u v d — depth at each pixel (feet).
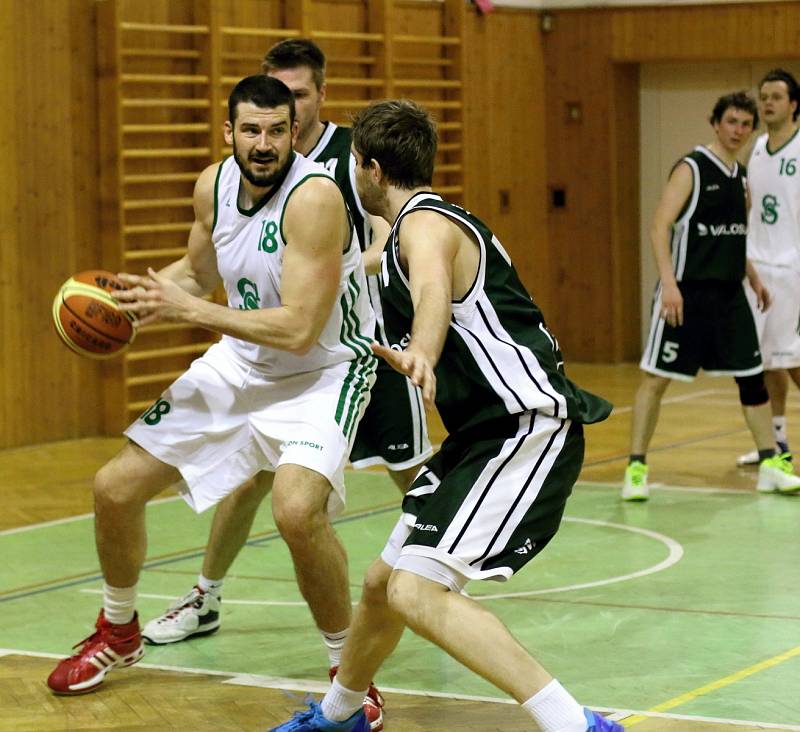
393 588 12.29
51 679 15.87
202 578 18.15
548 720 11.80
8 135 34.47
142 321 15.28
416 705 15.33
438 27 46.06
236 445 15.97
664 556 22.41
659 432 35.14
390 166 13.41
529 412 12.60
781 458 27.55
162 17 37.22
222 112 38.29
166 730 14.70
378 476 29.81
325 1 41.78
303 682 16.24
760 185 29.40
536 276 50.31
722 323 26.99
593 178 49.67
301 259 14.98
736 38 46.85
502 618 18.90
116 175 36.09
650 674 16.35
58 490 29.45
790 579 20.83
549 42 49.90
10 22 34.40
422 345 11.65
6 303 34.63
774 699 15.31
